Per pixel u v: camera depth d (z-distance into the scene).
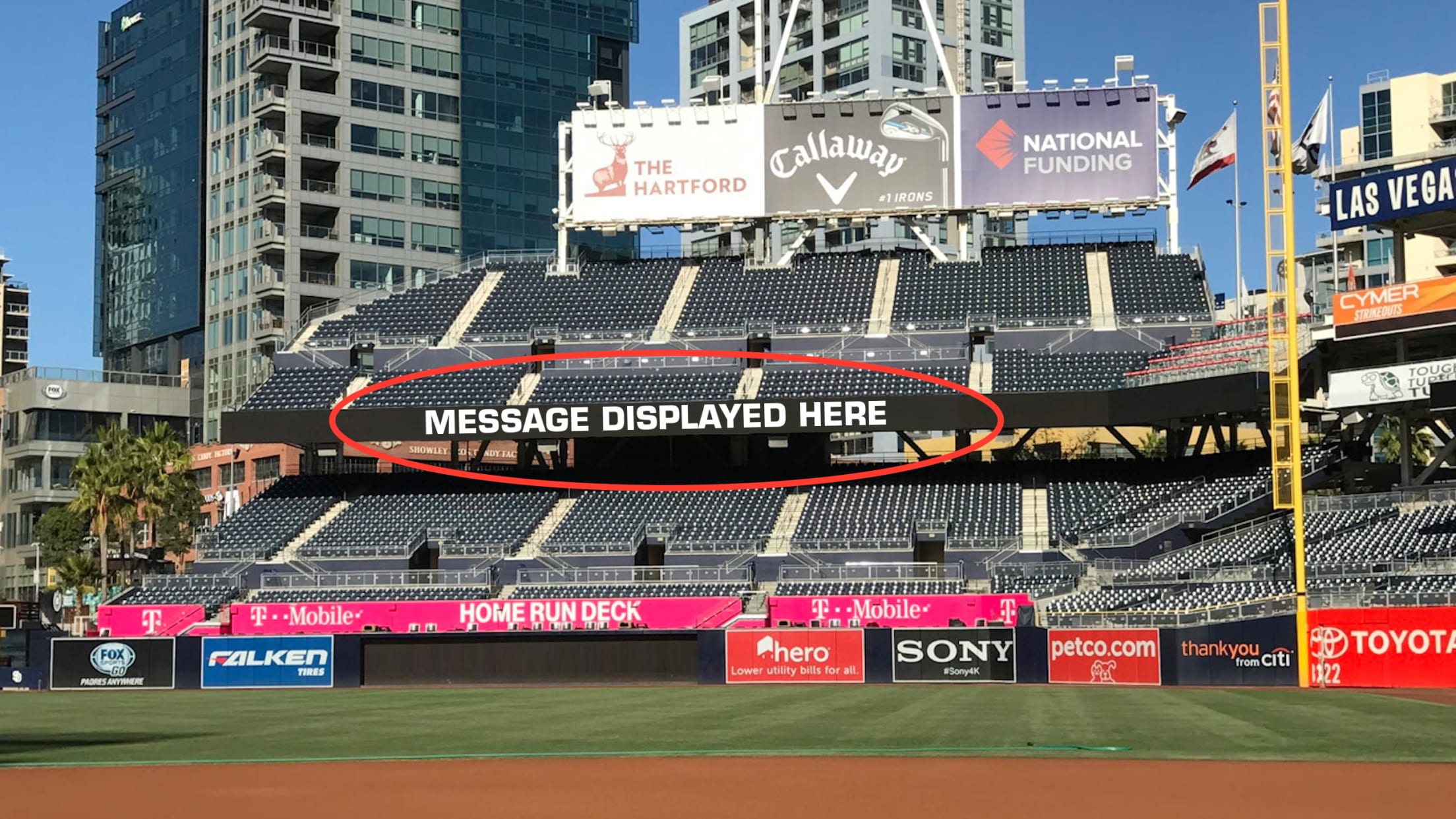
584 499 91.31
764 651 68.12
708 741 37.53
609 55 183.00
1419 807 25.09
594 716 47.25
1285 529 72.62
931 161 97.31
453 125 164.62
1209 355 81.88
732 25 194.38
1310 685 59.38
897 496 88.00
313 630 79.88
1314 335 72.88
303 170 155.38
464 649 71.12
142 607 82.00
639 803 26.42
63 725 46.44
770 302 98.00
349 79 156.00
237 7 157.88
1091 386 86.12
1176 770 29.98
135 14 176.62
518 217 169.50
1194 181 92.88
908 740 36.78
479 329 98.50
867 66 180.25
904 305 95.75
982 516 84.75
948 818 24.30
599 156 100.62
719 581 81.25
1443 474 78.44
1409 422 71.19
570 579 83.75
